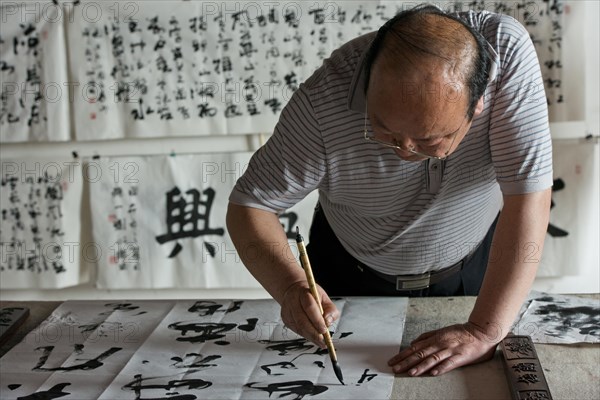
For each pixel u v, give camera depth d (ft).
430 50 3.02
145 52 7.15
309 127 3.75
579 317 4.06
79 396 3.48
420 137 3.13
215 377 3.58
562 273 7.30
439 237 4.25
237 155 7.39
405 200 4.01
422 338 3.70
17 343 4.15
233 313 4.34
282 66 7.07
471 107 3.17
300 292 3.69
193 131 7.28
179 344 3.96
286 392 3.40
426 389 3.41
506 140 3.64
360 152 3.79
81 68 7.23
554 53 6.75
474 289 4.71
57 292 7.97
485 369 3.56
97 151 7.57
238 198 4.02
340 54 3.74
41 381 3.64
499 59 3.56
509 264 3.66
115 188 7.55
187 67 7.15
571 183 7.09
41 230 7.70
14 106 7.34
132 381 3.57
